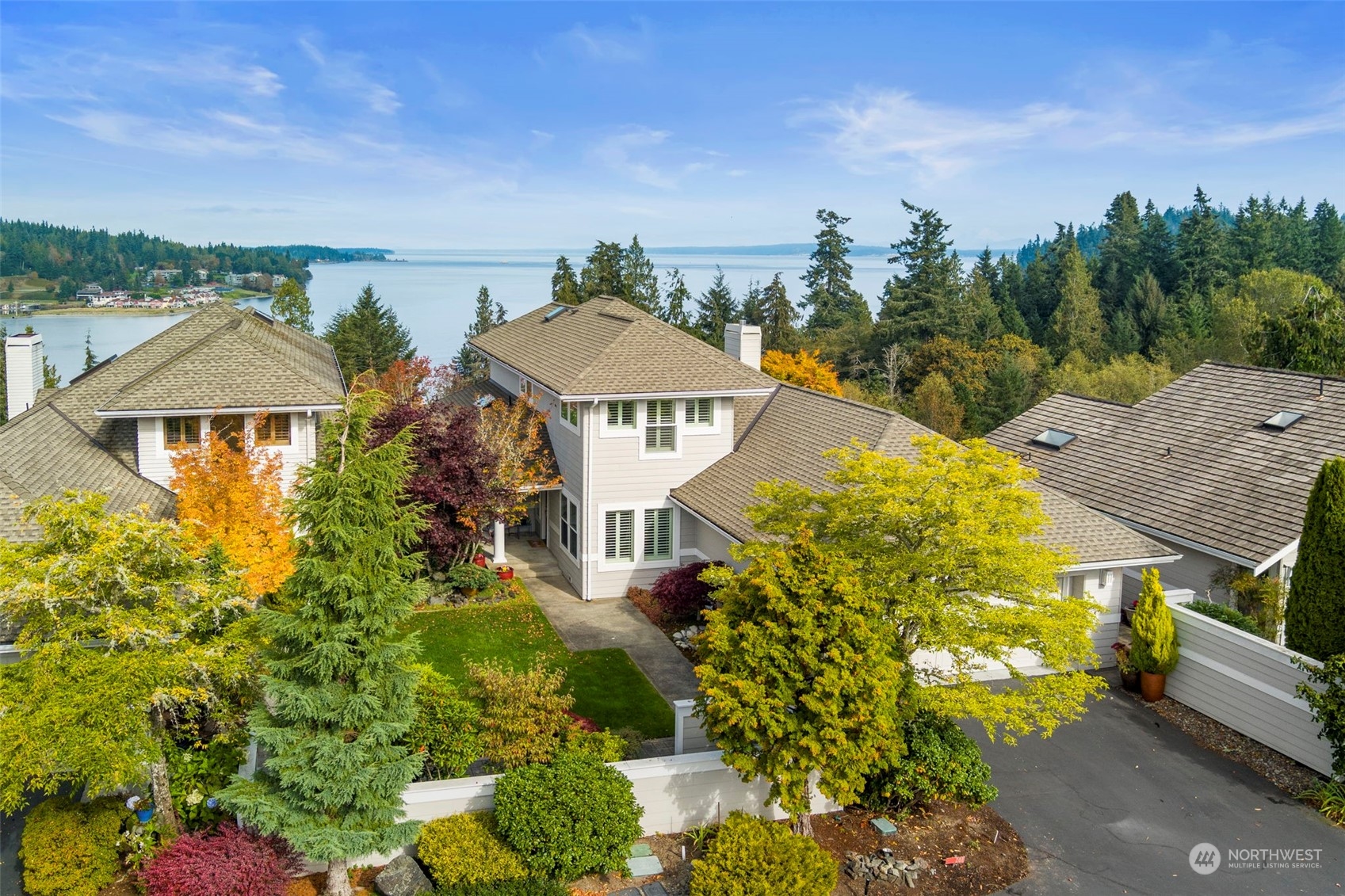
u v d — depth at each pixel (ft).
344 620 41.37
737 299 253.03
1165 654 65.00
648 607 83.66
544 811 44.70
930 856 48.11
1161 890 45.70
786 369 151.74
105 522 43.50
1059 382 180.55
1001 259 301.84
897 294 233.14
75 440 77.36
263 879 41.22
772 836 45.29
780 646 45.47
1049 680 50.16
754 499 77.51
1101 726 62.54
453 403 106.63
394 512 42.86
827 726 43.88
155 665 41.27
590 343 95.04
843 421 82.69
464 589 86.48
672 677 70.28
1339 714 52.03
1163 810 52.65
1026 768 57.11
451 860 43.98
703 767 50.06
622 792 46.65
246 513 64.59
